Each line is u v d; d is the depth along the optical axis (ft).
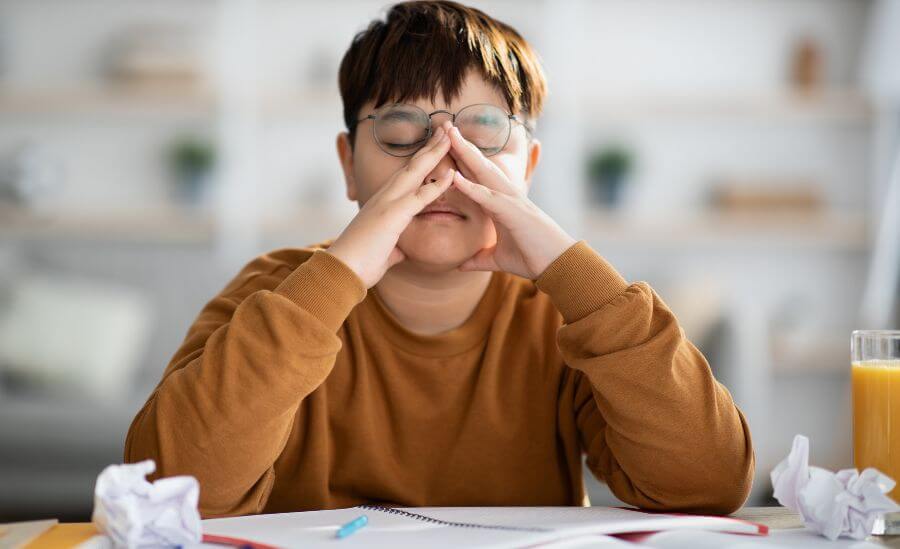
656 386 2.87
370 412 3.49
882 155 13.12
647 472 2.99
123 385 10.02
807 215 13.06
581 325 2.94
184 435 2.76
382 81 3.38
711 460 2.93
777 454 12.33
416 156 3.22
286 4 13.24
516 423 3.54
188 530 2.29
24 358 9.68
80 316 10.11
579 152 13.26
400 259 3.29
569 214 13.02
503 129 3.36
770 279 13.66
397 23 3.49
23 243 12.85
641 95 13.12
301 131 13.30
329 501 3.45
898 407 2.67
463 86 3.34
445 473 3.49
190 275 10.97
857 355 2.81
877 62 12.99
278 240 12.95
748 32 13.41
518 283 3.76
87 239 12.94
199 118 13.15
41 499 8.90
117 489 2.26
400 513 2.75
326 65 13.21
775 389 13.61
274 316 2.79
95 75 13.09
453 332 3.55
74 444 8.80
